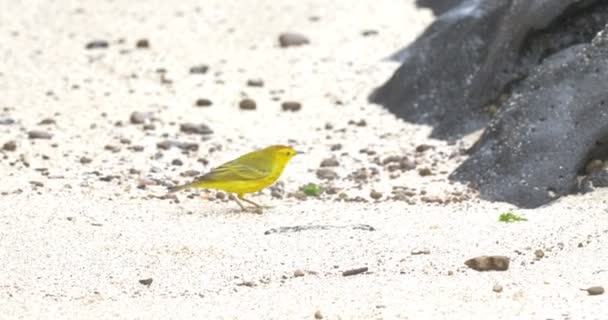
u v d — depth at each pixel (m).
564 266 22.09
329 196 28.20
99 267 22.33
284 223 25.47
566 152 26.92
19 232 24.19
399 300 20.44
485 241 23.61
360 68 40.28
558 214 25.36
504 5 33.28
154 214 26.22
